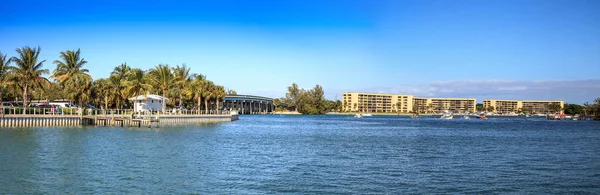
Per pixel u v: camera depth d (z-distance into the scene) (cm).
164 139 5809
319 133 8188
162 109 10831
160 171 3384
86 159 3866
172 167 3569
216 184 2975
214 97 13725
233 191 2795
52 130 6638
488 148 5500
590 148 5631
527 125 14425
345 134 7994
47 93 10975
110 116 8606
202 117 11388
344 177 3269
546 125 14500
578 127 12794
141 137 5984
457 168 3753
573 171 3662
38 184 2878
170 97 12862
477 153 4888
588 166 3950
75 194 2653
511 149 5409
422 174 3441
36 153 4138
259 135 7200
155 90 12569
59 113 8031
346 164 3891
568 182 3200
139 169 3447
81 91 8356
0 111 6900
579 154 4903
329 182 3081
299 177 3244
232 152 4606
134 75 11656
